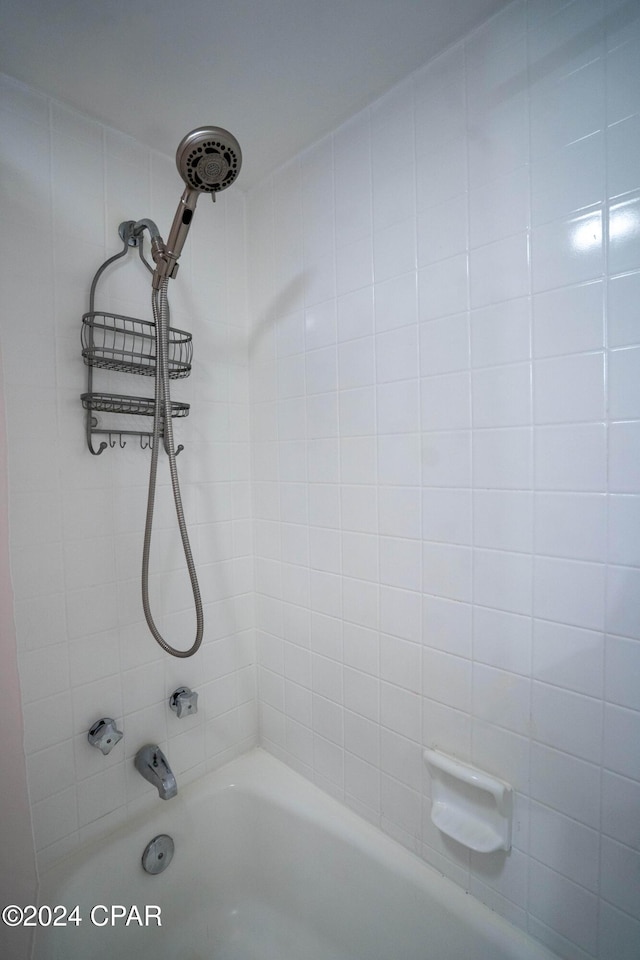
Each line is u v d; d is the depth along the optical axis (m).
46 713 1.07
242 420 1.46
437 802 1.04
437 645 1.04
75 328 1.10
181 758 1.33
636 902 0.80
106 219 1.15
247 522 1.47
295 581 1.36
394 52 0.97
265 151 1.27
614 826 0.82
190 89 1.05
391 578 1.12
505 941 0.93
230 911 1.33
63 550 1.09
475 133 0.93
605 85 0.77
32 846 0.89
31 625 1.04
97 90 1.04
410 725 1.11
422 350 1.03
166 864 1.23
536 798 0.91
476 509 0.96
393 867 1.10
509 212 0.89
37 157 1.04
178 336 1.29
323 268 1.22
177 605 1.31
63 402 1.08
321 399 1.25
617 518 0.79
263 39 0.93
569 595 0.85
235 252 1.42
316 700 1.32
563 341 0.84
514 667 0.93
